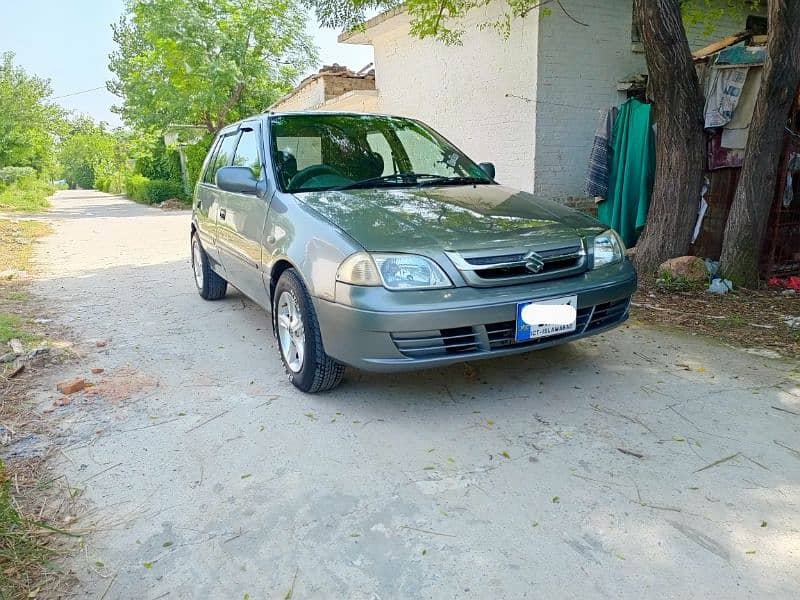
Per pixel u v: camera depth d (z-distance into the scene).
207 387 3.75
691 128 5.95
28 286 6.89
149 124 22.69
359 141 4.42
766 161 5.59
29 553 2.21
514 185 8.52
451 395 3.50
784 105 5.44
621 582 1.99
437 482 2.61
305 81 15.00
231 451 2.94
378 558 2.15
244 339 4.72
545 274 3.16
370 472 2.71
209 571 2.11
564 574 2.04
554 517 2.34
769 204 5.77
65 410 3.45
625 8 8.27
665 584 1.98
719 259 6.36
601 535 2.23
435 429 3.09
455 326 2.95
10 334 4.76
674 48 5.68
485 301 2.99
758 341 4.34
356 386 3.67
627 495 2.46
